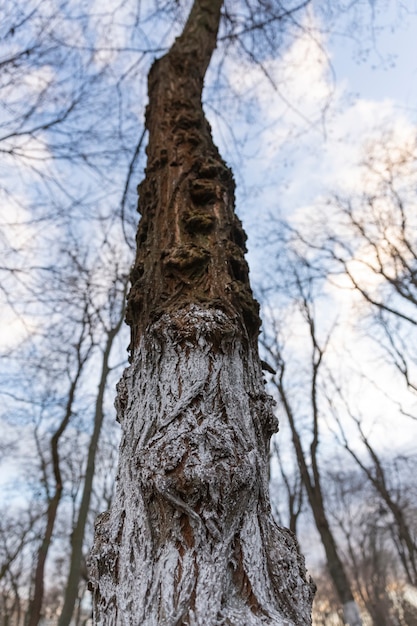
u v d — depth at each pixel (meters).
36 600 7.72
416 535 19.16
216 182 2.58
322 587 32.88
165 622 1.08
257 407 1.67
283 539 1.40
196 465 1.32
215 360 1.65
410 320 12.41
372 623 25.69
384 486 15.20
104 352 9.59
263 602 1.16
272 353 14.65
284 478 14.65
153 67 4.04
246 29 6.50
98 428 8.96
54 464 8.94
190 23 4.50
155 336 1.75
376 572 26.22
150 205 2.55
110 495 16.05
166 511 1.29
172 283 1.98
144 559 1.24
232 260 2.15
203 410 1.49
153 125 3.37
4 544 17.08
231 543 1.25
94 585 1.30
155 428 1.51
